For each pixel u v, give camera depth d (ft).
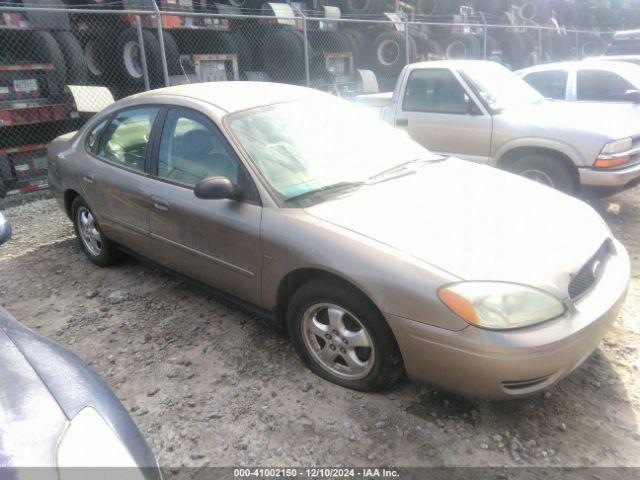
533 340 7.40
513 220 9.22
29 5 23.44
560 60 52.39
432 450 8.09
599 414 8.75
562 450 8.04
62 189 15.07
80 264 15.70
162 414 9.11
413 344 8.00
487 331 7.43
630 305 12.24
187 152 11.16
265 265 9.66
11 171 23.97
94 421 5.42
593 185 17.19
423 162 11.92
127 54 27.76
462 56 41.34
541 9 50.47
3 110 22.47
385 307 8.08
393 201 9.67
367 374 8.96
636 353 10.32
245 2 33.04
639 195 21.84
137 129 12.50
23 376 5.73
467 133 19.38
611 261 9.39
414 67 21.06
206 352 10.85
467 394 7.97
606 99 24.56
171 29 28.76
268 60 32.76
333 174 10.46
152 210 11.76
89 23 28.48
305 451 8.17
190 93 11.94
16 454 4.75
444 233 8.63
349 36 36.22
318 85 33.60
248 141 10.39
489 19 45.88
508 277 7.72
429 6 41.45
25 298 13.62
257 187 9.78
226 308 12.60
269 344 11.04
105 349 11.13
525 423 8.59
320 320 9.57
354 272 8.31
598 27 62.44
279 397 9.37
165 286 13.91
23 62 23.25
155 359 10.69
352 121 12.32
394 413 8.86
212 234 10.44
